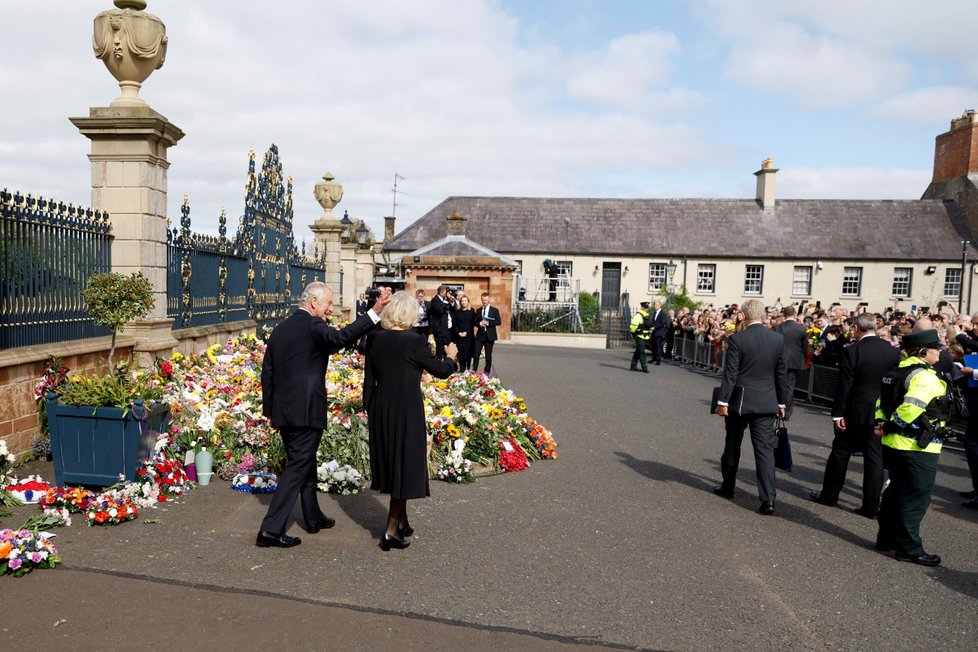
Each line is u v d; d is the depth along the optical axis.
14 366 5.76
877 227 36.16
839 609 4.00
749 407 5.95
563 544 4.88
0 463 5.39
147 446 5.49
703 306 32.31
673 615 3.80
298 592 3.81
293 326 4.57
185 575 3.95
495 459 6.95
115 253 7.42
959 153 37.06
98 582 3.81
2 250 5.72
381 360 4.55
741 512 5.95
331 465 5.98
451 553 4.58
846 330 13.09
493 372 16.25
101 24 7.18
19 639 3.15
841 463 6.18
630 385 15.02
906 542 4.85
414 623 3.52
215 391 7.24
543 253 35.91
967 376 6.71
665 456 8.05
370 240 25.14
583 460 7.68
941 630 3.77
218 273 10.25
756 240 36.09
